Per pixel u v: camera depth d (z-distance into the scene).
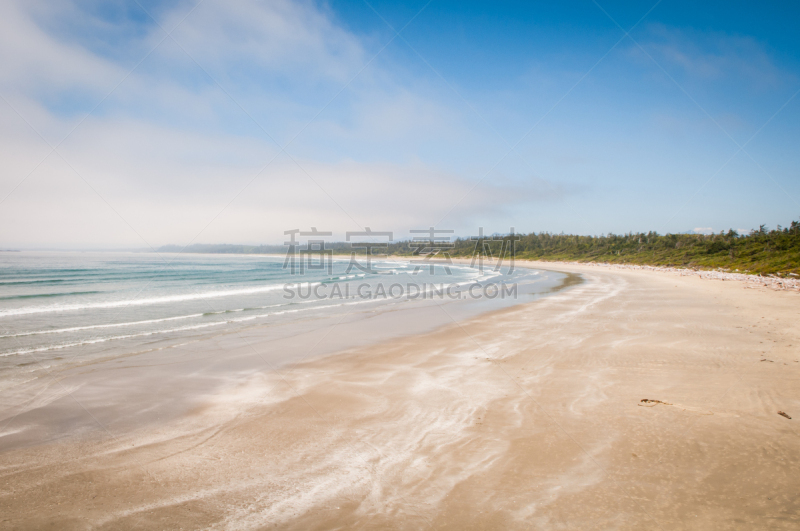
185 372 9.12
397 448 5.17
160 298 24.39
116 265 65.12
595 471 4.41
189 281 38.34
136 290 29.20
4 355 10.63
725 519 3.52
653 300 21.19
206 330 14.45
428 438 5.43
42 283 33.22
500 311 18.98
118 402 7.12
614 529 3.44
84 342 12.27
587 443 5.09
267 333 13.95
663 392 6.90
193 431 5.85
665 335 11.83
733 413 5.89
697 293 24.00
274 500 4.05
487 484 4.24
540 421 5.85
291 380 8.44
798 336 11.13
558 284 36.06
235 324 15.78
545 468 4.52
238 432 5.79
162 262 84.94
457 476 4.42
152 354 10.85
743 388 6.98
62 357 10.47
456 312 19.02
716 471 4.32
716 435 5.18
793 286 25.11
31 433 5.82
